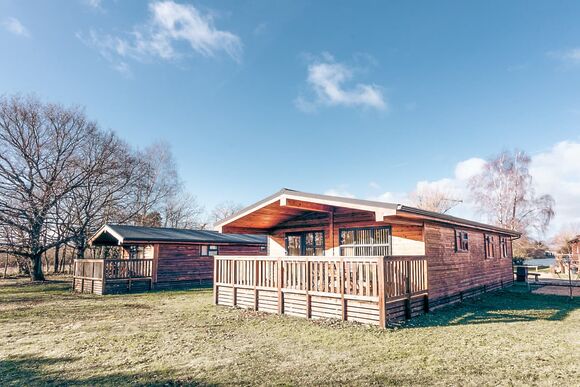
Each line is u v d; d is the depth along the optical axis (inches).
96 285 616.1
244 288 421.4
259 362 215.0
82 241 974.4
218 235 851.4
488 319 348.5
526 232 1353.3
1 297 562.3
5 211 853.2
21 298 549.3
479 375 190.9
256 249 901.2
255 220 532.7
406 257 349.1
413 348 241.9
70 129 991.6
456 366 205.2
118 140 1111.0
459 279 482.3
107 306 457.1
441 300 422.6
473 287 528.4
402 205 330.0
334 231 491.8
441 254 438.6
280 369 202.4
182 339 274.1
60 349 249.0
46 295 588.7
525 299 510.3
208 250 786.2
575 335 279.9
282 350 240.4
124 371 201.8
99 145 1049.5
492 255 640.4
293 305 369.1
